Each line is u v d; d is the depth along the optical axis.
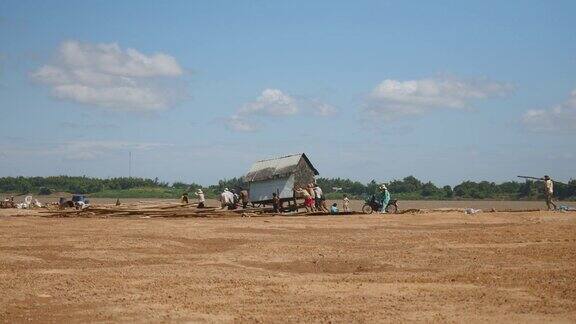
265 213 43.84
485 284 15.63
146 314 12.95
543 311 12.69
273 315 12.69
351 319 12.24
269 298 14.30
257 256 21.06
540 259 19.58
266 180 49.72
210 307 13.46
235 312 12.99
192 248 23.12
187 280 16.64
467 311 12.77
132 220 36.34
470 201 121.69
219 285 15.90
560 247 21.92
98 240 24.81
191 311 13.12
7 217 40.72
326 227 30.59
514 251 21.38
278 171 49.00
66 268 18.77
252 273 17.86
